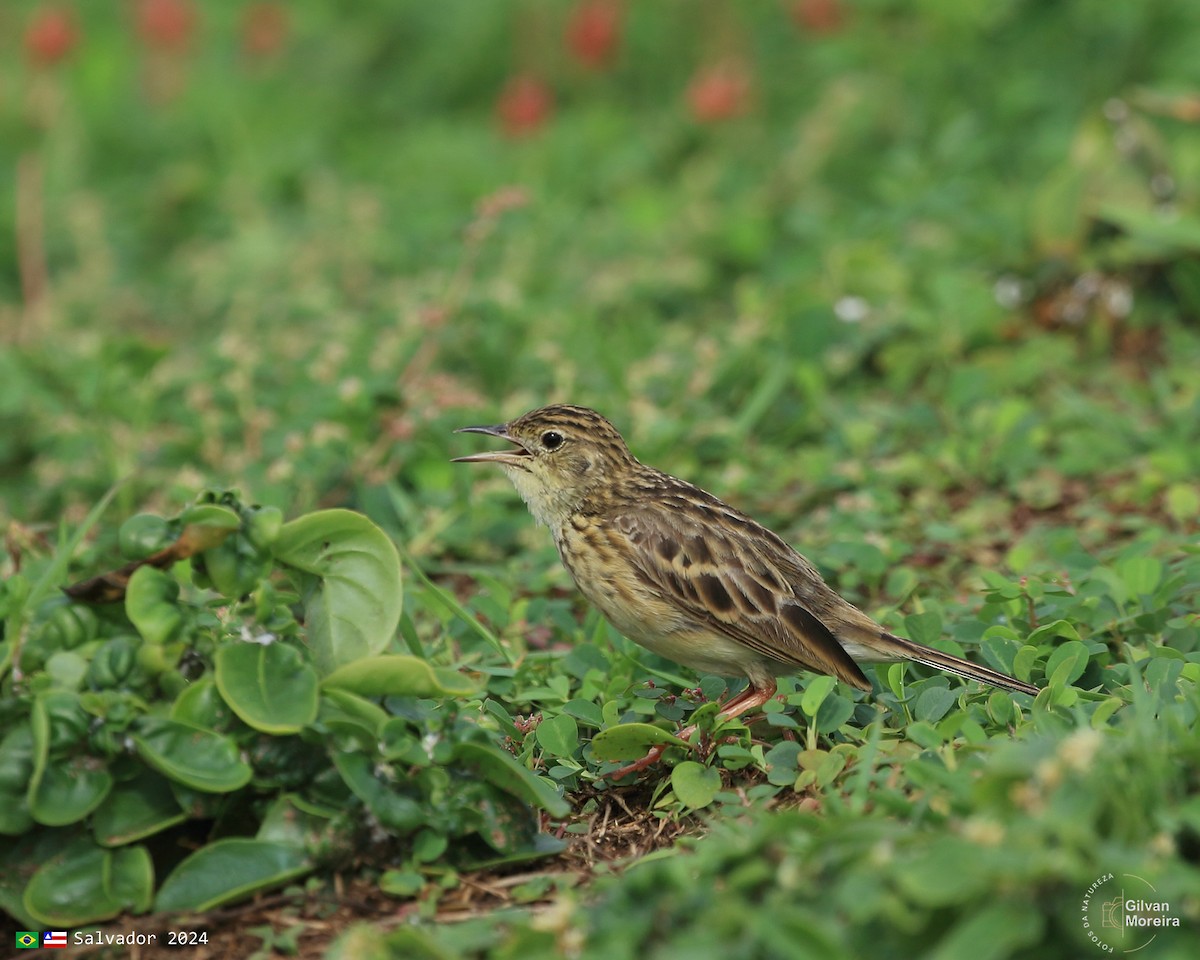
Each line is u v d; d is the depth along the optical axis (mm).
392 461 13188
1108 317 15562
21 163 21641
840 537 11992
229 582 7715
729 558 9625
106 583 7602
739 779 8805
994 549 12109
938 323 15094
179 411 13945
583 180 20844
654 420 13477
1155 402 14398
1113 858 5871
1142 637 9773
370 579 7895
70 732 7379
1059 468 13148
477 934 7039
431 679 7617
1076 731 7445
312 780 7703
